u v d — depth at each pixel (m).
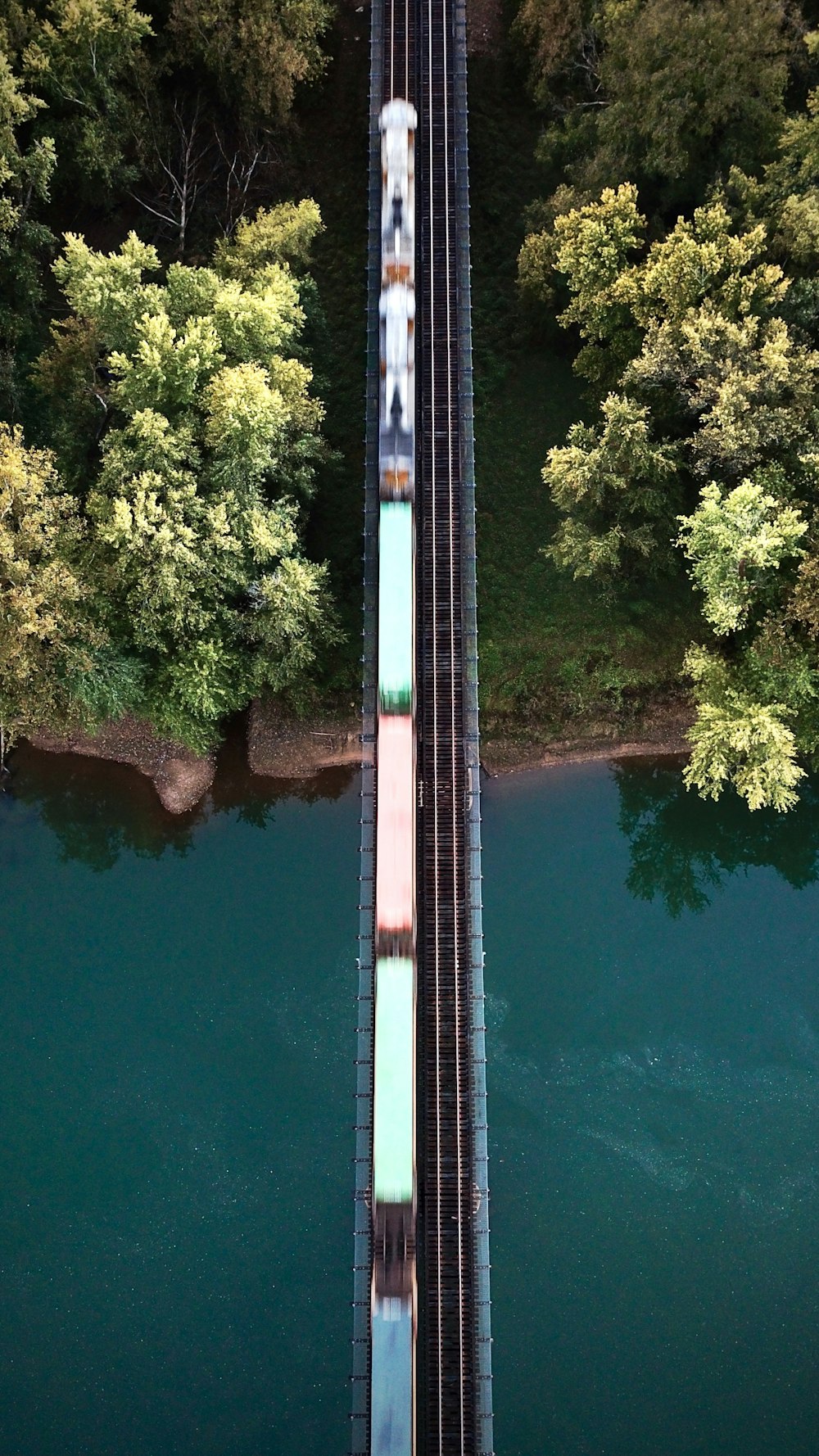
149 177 116.00
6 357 103.81
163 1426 86.06
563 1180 92.88
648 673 108.94
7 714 97.12
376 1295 74.19
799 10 103.62
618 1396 86.50
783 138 99.94
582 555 104.06
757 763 95.06
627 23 104.94
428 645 96.31
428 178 108.25
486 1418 79.94
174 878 104.25
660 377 98.44
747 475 98.69
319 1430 85.88
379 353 96.06
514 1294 89.25
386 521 86.88
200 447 97.62
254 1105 95.44
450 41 112.31
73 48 105.94
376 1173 75.19
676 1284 89.62
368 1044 86.06
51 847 105.56
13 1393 86.88
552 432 115.00
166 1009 99.19
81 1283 89.94
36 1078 96.88
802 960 101.62
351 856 105.00
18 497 90.44
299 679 105.69
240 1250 90.75
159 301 95.06
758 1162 93.69
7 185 109.44
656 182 110.75
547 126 117.94
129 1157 93.88
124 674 96.06
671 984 100.62
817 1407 86.38
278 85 109.44
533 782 107.75
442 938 90.25
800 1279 89.88
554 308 113.69
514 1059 97.44
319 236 119.06
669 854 106.06
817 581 91.75
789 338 99.06
